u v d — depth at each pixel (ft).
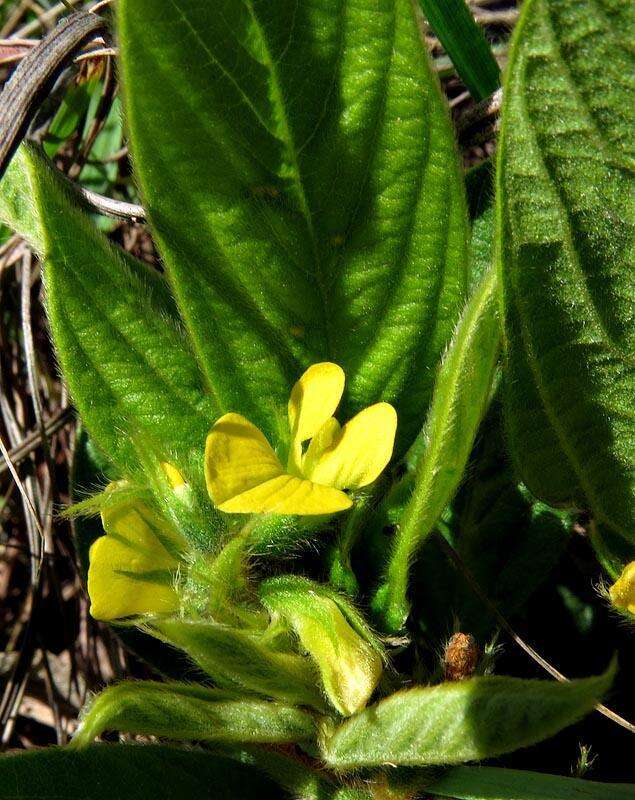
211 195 0.68
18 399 0.89
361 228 0.69
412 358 0.71
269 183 0.68
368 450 0.67
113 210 0.80
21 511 0.90
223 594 0.67
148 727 0.66
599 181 0.65
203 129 0.66
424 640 0.75
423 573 0.76
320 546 0.71
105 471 0.77
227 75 0.66
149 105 0.65
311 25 0.66
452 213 0.69
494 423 0.75
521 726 0.62
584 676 0.76
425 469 0.66
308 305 0.70
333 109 0.67
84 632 0.87
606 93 0.64
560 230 0.66
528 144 0.65
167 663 0.76
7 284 0.90
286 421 0.70
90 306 0.69
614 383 0.68
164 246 0.68
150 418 0.71
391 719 0.65
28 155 0.68
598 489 0.71
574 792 0.67
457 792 0.68
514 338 0.67
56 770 0.68
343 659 0.66
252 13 0.65
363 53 0.66
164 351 0.70
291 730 0.68
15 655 0.88
